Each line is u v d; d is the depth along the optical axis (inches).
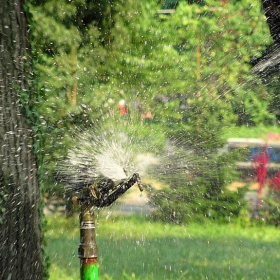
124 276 561.0
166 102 940.6
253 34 1042.1
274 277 569.6
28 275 378.0
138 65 935.0
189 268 600.4
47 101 727.1
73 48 858.1
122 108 857.5
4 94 366.9
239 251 689.6
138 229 800.3
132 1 943.7
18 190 370.0
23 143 376.8
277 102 1015.0
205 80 1010.1
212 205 866.1
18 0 384.2
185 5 1031.0
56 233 749.3
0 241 354.0
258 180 877.2
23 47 386.0
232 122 970.1
